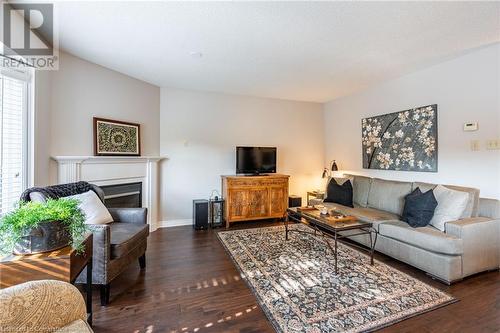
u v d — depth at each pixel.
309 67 3.29
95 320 1.73
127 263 2.21
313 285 2.19
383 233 2.81
